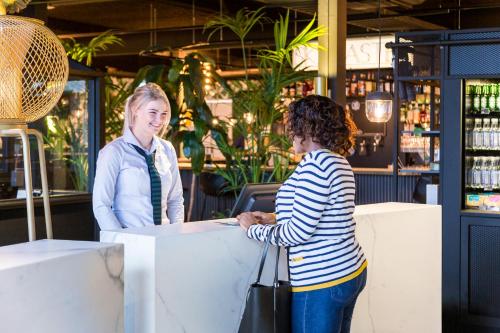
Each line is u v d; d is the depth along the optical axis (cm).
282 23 721
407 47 689
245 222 339
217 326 332
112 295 285
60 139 667
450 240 631
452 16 1210
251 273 349
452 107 629
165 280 308
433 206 480
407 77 691
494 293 620
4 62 318
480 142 648
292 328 318
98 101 694
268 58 729
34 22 327
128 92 816
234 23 743
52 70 336
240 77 1304
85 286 270
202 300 324
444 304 635
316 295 310
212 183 1047
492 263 619
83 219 694
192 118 766
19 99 324
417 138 1101
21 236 640
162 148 417
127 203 397
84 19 1349
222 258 332
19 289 242
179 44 1419
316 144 319
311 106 318
